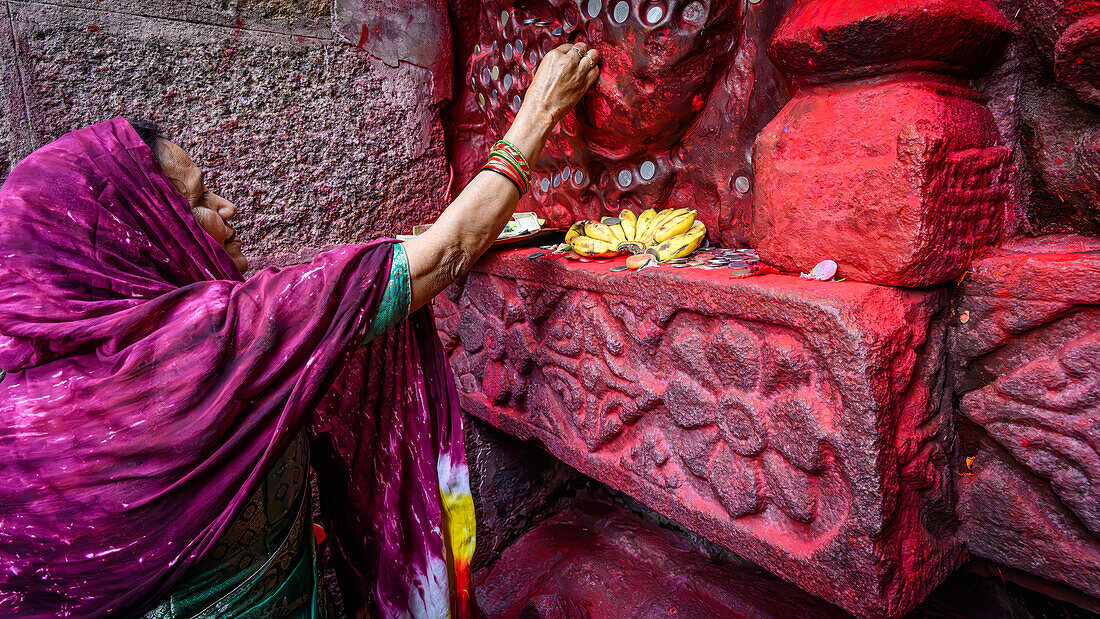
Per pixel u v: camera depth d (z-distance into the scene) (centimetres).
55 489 75
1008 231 99
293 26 156
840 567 92
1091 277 81
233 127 152
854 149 92
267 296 81
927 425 95
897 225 87
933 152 84
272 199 160
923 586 95
